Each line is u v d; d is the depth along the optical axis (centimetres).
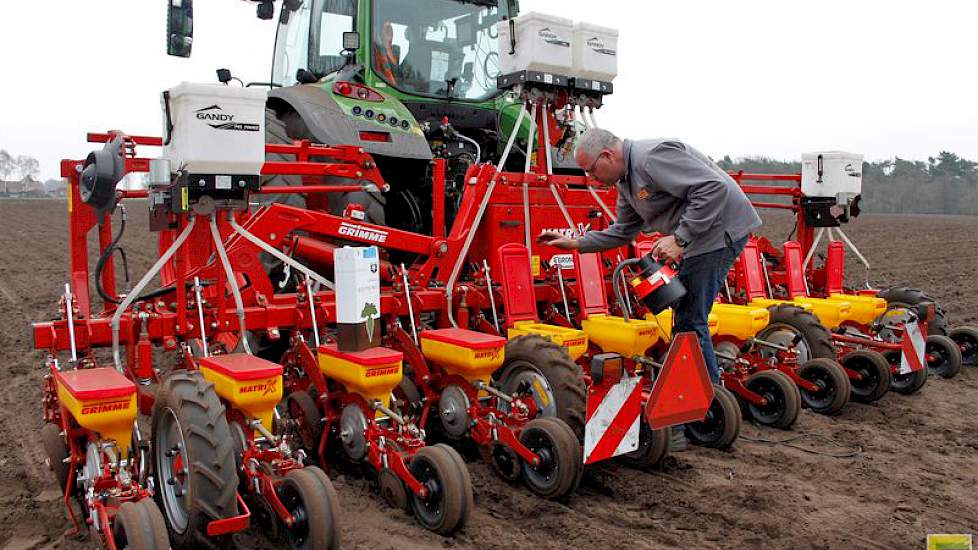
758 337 581
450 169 609
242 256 407
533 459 371
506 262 465
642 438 413
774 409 500
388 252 548
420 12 611
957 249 1688
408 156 535
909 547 329
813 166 670
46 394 370
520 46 492
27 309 1023
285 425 404
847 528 347
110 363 681
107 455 303
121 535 288
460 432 405
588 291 493
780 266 705
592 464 427
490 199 488
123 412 299
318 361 387
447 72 630
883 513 364
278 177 528
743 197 412
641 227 445
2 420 525
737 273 621
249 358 336
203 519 290
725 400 443
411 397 419
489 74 654
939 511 368
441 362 405
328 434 400
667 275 396
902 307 647
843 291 685
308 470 310
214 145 328
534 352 398
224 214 363
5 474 423
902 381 589
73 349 337
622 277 530
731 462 433
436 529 337
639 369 439
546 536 337
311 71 652
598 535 338
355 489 386
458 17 632
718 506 370
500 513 361
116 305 430
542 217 515
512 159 661
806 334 558
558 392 387
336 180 516
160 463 321
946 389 610
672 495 383
